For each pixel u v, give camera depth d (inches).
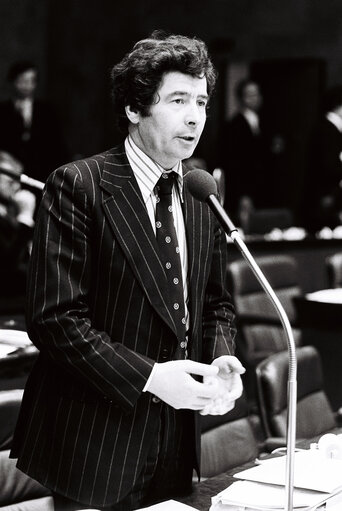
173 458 198.7
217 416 270.1
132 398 181.5
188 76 187.9
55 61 1061.8
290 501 169.9
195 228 202.1
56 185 190.4
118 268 189.8
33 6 1046.4
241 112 986.7
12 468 223.6
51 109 755.4
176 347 193.2
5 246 532.7
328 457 209.8
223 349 204.1
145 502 196.2
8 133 738.8
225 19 1083.3
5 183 543.5
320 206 895.7
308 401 294.8
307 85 1055.6
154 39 194.7
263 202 1022.4
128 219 191.6
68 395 190.9
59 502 194.2
